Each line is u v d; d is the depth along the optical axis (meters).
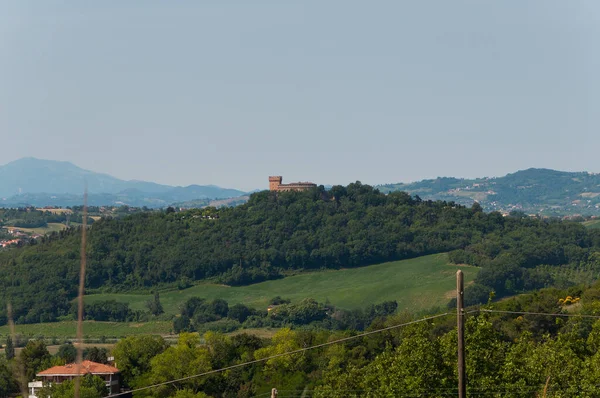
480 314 135.00
